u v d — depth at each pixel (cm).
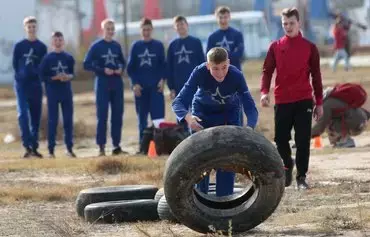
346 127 2800
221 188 1465
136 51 2970
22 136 3016
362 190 1894
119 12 9275
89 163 2503
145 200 1661
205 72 1479
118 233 1510
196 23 9038
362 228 1422
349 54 6638
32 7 7062
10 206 1931
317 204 1727
